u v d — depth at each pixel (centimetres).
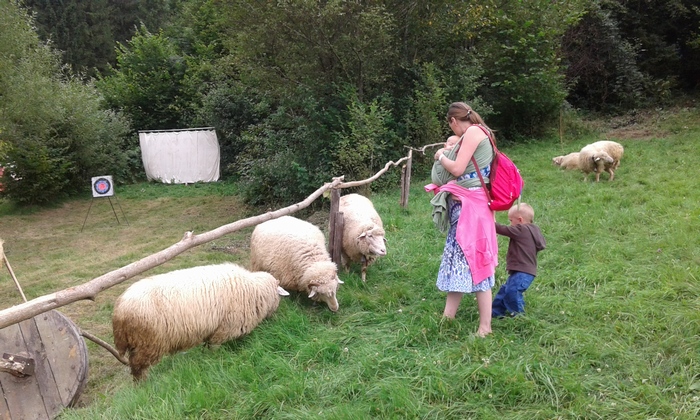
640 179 900
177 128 2466
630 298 439
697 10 1673
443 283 381
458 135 386
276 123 1469
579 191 867
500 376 324
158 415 325
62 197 1830
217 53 2352
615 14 1823
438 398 321
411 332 400
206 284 428
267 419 321
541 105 1534
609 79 1803
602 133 1488
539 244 421
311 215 1192
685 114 1496
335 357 388
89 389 515
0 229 1464
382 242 536
